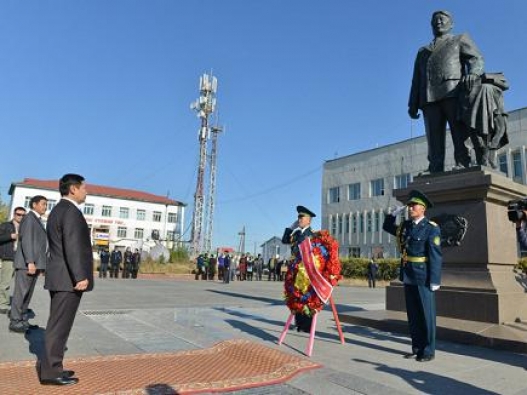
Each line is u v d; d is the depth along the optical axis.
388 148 43.44
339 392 3.90
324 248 5.90
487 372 4.68
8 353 5.24
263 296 14.79
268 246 68.06
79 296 4.28
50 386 3.89
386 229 6.21
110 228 65.50
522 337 5.76
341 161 48.88
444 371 4.71
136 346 5.73
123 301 11.55
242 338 6.41
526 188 7.59
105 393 3.70
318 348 5.84
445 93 8.20
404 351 5.70
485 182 6.90
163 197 72.75
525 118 31.41
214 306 10.66
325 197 50.41
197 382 4.06
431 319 5.27
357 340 6.42
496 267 6.96
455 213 7.36
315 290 5.68
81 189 4.54
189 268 35.59
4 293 8.34
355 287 25.30
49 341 4.03
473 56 8.11
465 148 8.13
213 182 46.62
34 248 6.54
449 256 7.30
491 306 6.47
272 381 4.15
